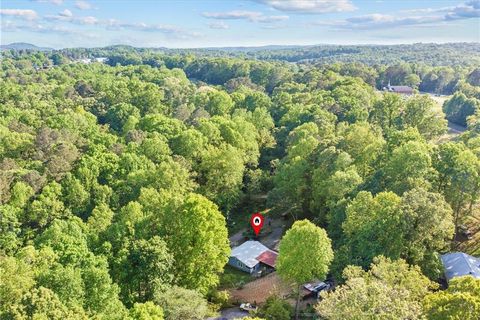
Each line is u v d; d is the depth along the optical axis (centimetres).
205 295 6612
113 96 16300
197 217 6350
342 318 3825
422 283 4756
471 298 3962
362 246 5922
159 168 8281
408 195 6006
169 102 17000
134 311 4622
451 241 7488
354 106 13262
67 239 5750
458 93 16788
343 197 7569
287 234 6166
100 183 8531
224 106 15625
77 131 11512
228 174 9400
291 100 15812
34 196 7850
